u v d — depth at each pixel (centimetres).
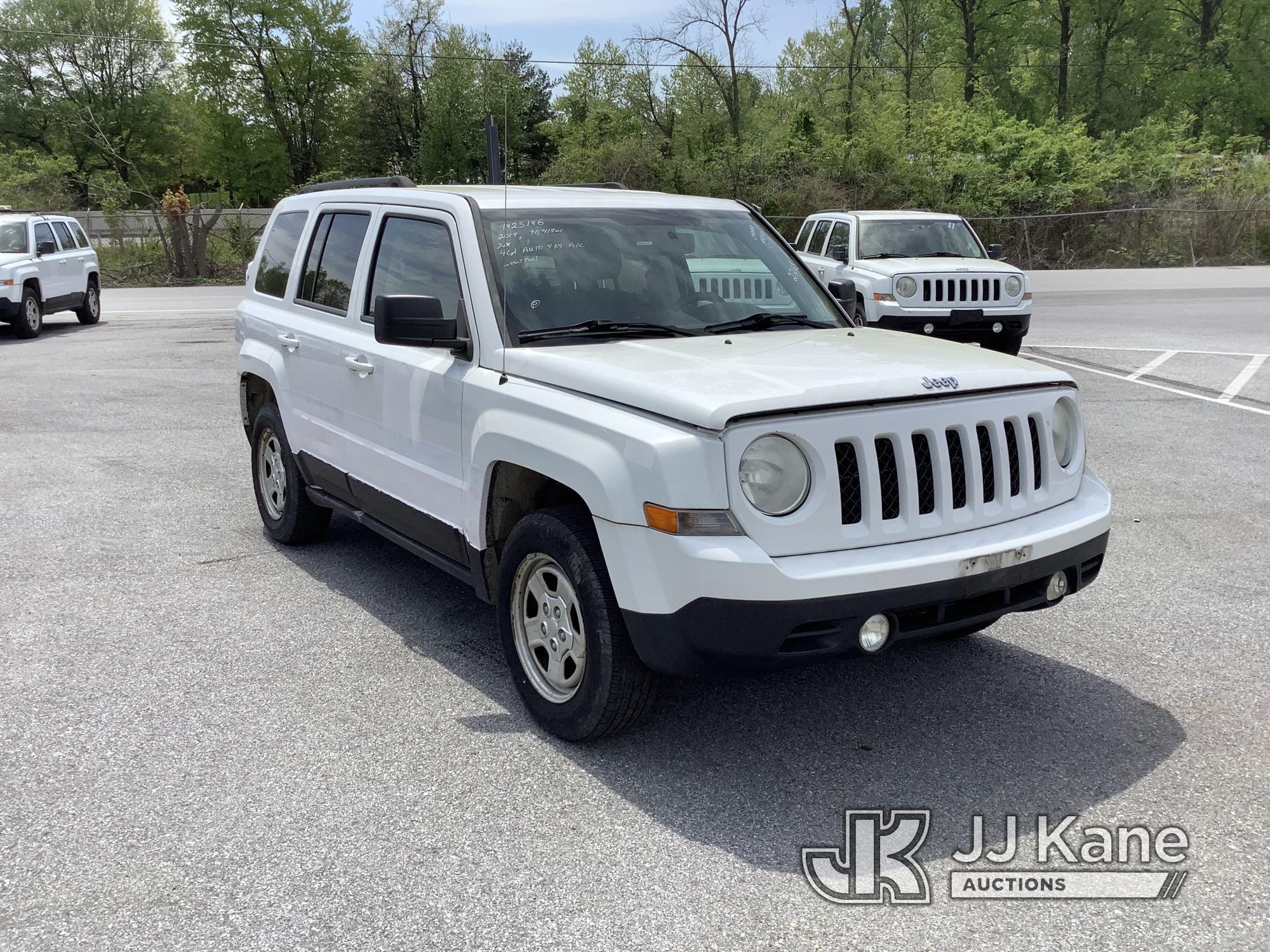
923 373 380
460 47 5547
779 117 5366
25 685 457
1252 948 284
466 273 452
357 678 465
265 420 640
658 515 346
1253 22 6088
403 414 484
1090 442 931
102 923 296
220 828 345
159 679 463
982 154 3984
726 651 343
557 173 4419
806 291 520
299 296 603
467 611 550
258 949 285
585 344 432
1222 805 356
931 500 372
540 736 410
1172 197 3831
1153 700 438
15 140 7106
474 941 288
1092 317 1977
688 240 498
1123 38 6100
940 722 420
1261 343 1584
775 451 347
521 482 422
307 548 658
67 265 1948
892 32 5925
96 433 996
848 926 294
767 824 347
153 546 658
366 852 331
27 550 650
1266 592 569
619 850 332
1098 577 596
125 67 7125
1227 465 852
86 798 364
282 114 6588
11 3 7000
